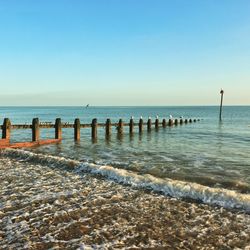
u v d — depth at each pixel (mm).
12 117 75250
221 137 26297
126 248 5406
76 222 6531
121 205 7578
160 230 6156
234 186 9844
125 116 87250
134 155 16031
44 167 11953
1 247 5379
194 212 7121
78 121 21812
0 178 10188
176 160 14586
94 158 14914
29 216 6832
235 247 5484
